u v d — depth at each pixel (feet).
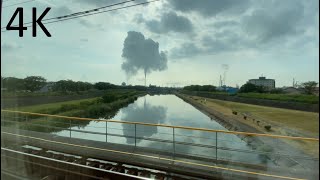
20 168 23.16
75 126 51.67
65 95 74.43
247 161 26.23
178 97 165.07
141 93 171.12
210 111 74.90
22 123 37.17
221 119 59.52
